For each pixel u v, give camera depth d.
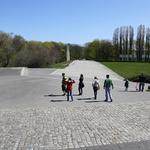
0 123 11.34
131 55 117.81
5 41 74.56
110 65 71.25
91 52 134.88
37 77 39.19
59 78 37.59
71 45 139.25
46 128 10.52
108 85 17.58
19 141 8.88
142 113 13.40
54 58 78.88
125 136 9.45
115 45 120.38
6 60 73.00
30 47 92.44
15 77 39.31
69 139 9.10
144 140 9.00
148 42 112.12
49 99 18.77
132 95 21.06
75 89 25.06
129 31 117.31
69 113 13.38
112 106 15.43
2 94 21.81
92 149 8.15
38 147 8.30
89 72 49.16
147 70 55.66
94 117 12.46
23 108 15.08
